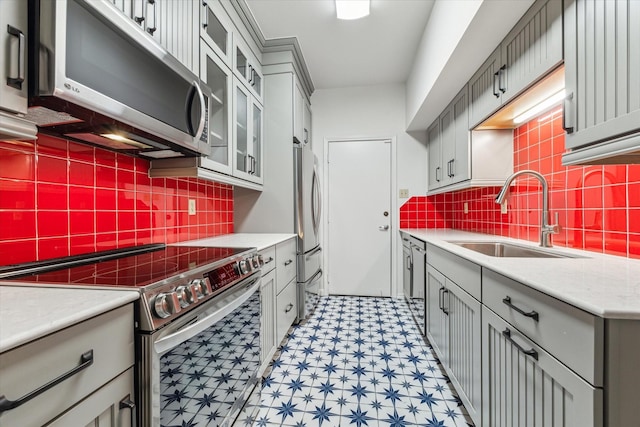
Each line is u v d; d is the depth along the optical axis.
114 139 1.22
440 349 1.90
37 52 0.75
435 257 2.00
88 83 0.85
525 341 0.94
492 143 2.14
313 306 3.00
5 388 0.49
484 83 1.84
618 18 0.85
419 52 2.65
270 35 2.53
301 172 2.63
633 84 0.80
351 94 3.57
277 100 2.66
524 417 0.96
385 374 1.86
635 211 1.18
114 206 1.41
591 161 1.02
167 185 1.79
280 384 1.76
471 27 1.48
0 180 0.96
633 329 0.66
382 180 3.55
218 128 1.92
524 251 1.73
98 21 0.89
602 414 0.67
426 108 2.69
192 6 1.55
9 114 0.72
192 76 1.39
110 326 0.70
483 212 2.64
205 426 1.02
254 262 1.50
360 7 2.09
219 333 1.14
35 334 0.52
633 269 1.02
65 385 0.59
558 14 1.13
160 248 1.59
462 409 1.54
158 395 0.79
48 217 1.10
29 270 0.99
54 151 1.13
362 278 3.60
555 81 1.32
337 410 1.53
